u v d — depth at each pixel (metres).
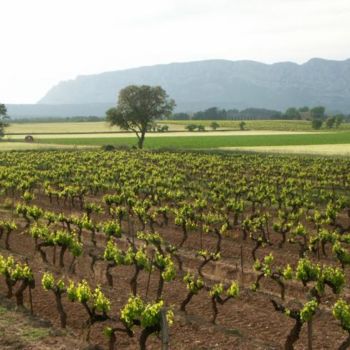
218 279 24.08
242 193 46.78
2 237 31.64
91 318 16.94
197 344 16.84
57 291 18.02
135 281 21.41
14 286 22.52
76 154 84.69
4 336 16.72
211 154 89.12
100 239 31.55
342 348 15.75
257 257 27.98
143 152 90.12
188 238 32.03
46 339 16.64
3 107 137.25
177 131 183.38
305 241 28.03
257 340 17.25
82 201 42.88
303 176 57.78
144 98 103.06
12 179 48.38
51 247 29.27
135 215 39.38
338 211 37.34
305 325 18.56
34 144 119.19
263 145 117.94
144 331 15.35
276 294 22.08
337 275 18.70
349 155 90.12
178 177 52.72
